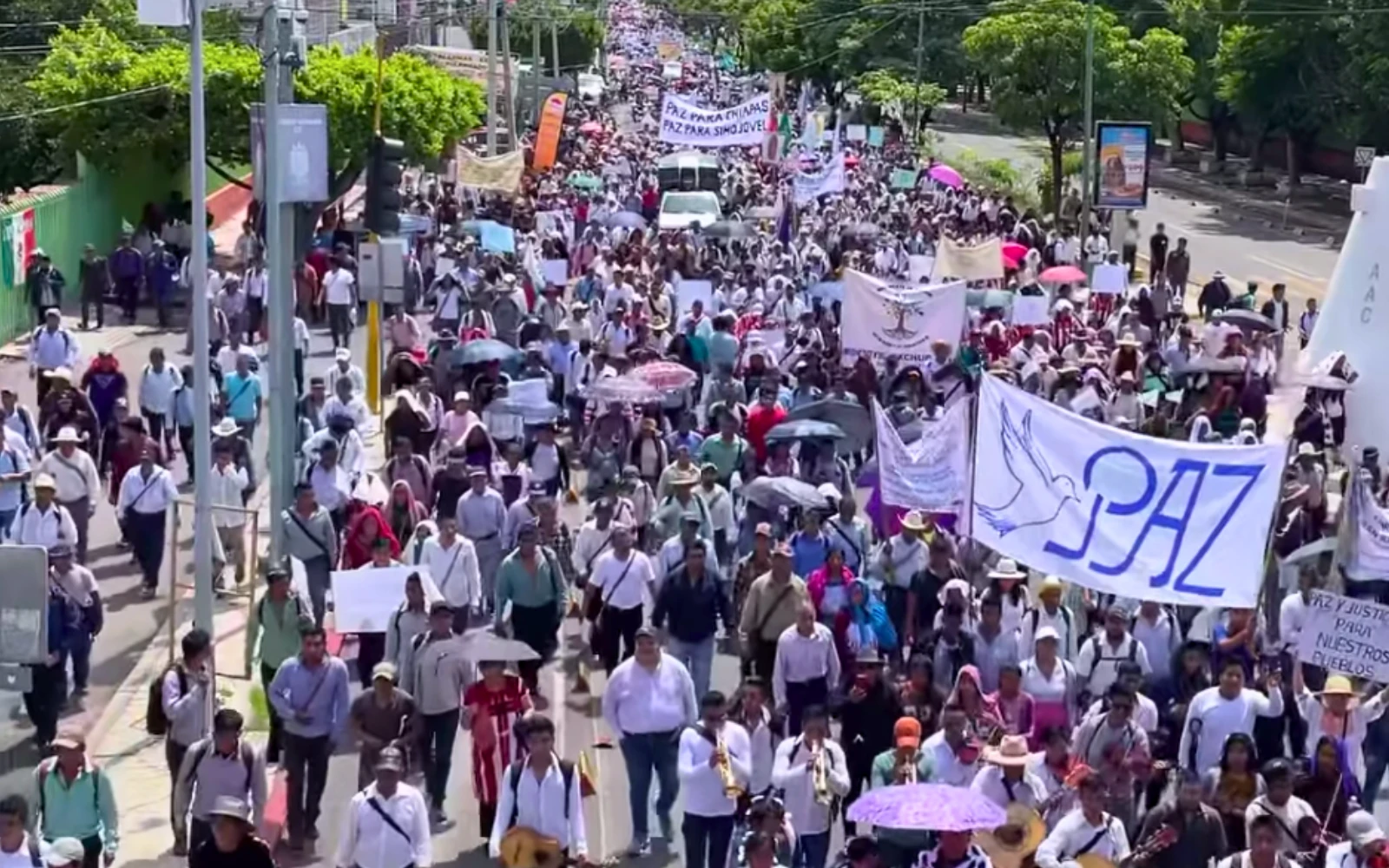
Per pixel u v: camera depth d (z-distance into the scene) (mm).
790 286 34312
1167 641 15148
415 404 23328
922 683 14258
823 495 18719
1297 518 18953
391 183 23188
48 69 44562
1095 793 11977
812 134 65625
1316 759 13320
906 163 69750
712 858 13359
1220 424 27500
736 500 20750
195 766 13164
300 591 16859
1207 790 12898
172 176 48719
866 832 12938
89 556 23531
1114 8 86625
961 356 28250
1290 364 32844
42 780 12602
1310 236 67688
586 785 13250
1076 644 15586
